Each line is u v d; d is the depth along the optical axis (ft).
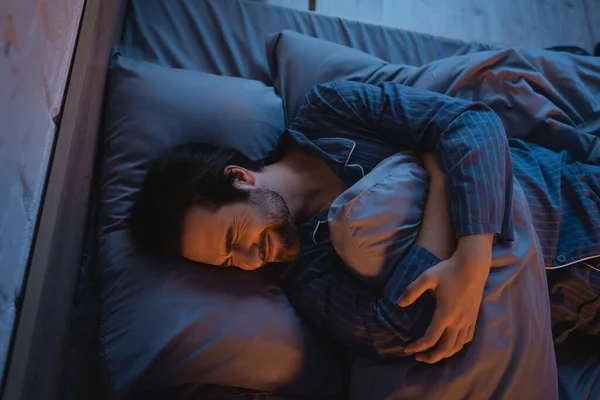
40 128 3.01
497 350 2.92
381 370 3.14
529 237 3.14
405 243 3.11
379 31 5.17
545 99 4.21
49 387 3.02
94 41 3.73
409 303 2.92
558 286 3.48
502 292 3.01
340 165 3.51
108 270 3.53
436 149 3.26
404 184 3.17
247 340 3.37
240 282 3.56
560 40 6.18
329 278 3.45
